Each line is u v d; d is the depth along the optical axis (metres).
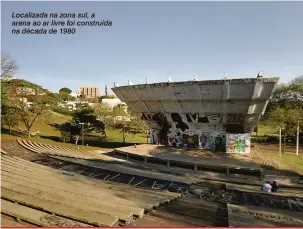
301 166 39.97
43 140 59.66
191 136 47.56
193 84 39.94
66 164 34.06
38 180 18.97
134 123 74.50
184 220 13.98
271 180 31.81
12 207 11.95
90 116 69.62
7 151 40.00
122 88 50.56
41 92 63.41
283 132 69.25
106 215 11.97
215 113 42.41
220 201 21.34
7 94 58.41
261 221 15.02
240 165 33.75
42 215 11.35
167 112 47.50
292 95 77.06
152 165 39.38
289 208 19.88
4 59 55.94
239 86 36.81
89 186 19.73
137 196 18.22
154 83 44.25
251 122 42.16
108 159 41.53
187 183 26.92
